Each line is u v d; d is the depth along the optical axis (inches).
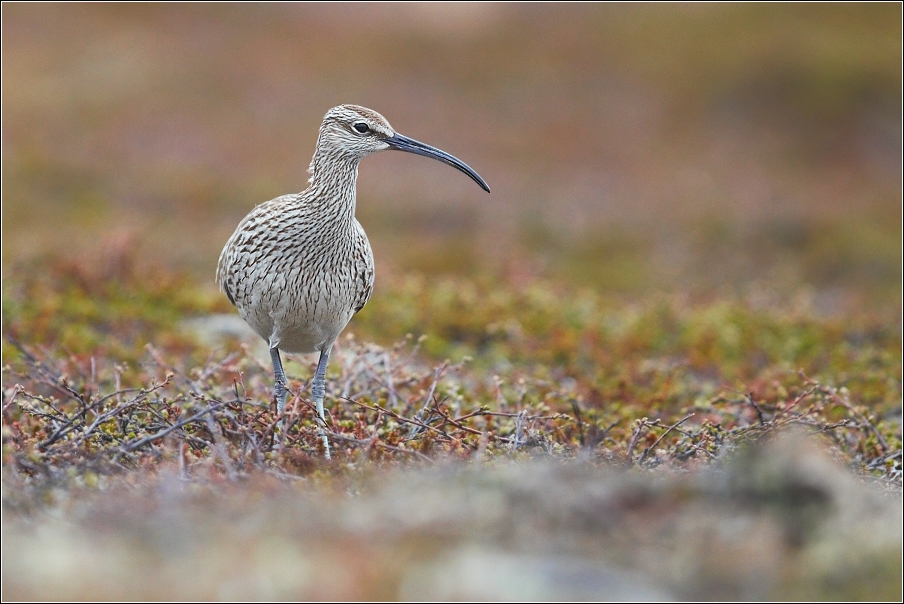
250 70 1920.5
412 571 313.7
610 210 1437.0
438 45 2081.7
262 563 315.0
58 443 425.1
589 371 702.5
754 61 1937.7
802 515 334.3
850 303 1076.5
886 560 323.3
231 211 1365.7
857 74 1876.2
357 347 581.3
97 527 339.6
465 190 1480.1
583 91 1925.4
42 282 832.3
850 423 522.6
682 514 338.6
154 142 1585.9
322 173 515.2
